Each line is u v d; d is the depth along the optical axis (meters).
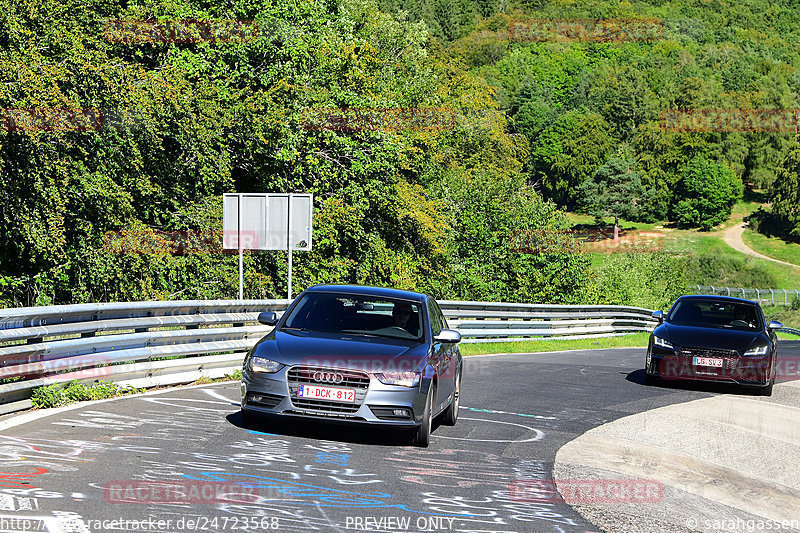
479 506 9.15
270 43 38.78
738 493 11.27
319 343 12.33
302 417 11.76
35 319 12.84
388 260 45.97
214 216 34.81
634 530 8.84
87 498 8.30
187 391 15.84
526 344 35.38
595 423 15.75
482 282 61.84
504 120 93.62
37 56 27.62
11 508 7.81
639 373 25.50
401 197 46.72
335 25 53.78
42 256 29.56
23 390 13.09
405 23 85.19
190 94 34.62
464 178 67.06
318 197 42.25
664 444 14.17
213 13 39.59
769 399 20.94
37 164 27.89
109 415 12.77
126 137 31.33
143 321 15.63
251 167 40.41
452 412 14.39
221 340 18.53
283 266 39.81
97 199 30.22
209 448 10.92
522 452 12.50
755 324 22.39
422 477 10.27
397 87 72.31
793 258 193.00
